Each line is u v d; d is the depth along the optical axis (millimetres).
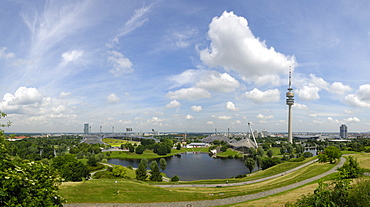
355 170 47094
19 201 11109
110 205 40062
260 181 79188
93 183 54000
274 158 127750
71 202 40406
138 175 85750
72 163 72750
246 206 36094
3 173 10508
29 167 12281
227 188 62719
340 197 16391
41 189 12039
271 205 33781
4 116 13172
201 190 58094
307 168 88812
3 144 12273
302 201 18266
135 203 41781
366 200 15648
